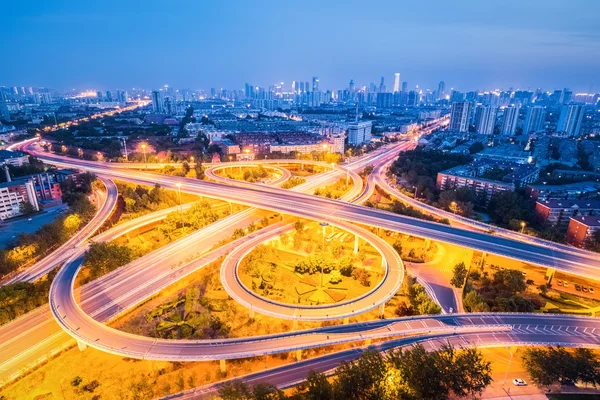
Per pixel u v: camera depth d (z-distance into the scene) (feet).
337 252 585.22
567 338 385.91
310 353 374.43
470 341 378.32
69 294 439.63
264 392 281.95
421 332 388.98
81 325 380.17
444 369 308.40
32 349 364.79
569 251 560.20
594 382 317.63
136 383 334.65
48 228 592.60
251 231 653.71
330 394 286.46
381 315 446.19
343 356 361.51
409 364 312.91
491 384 333.42
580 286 527.40
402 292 499.92
